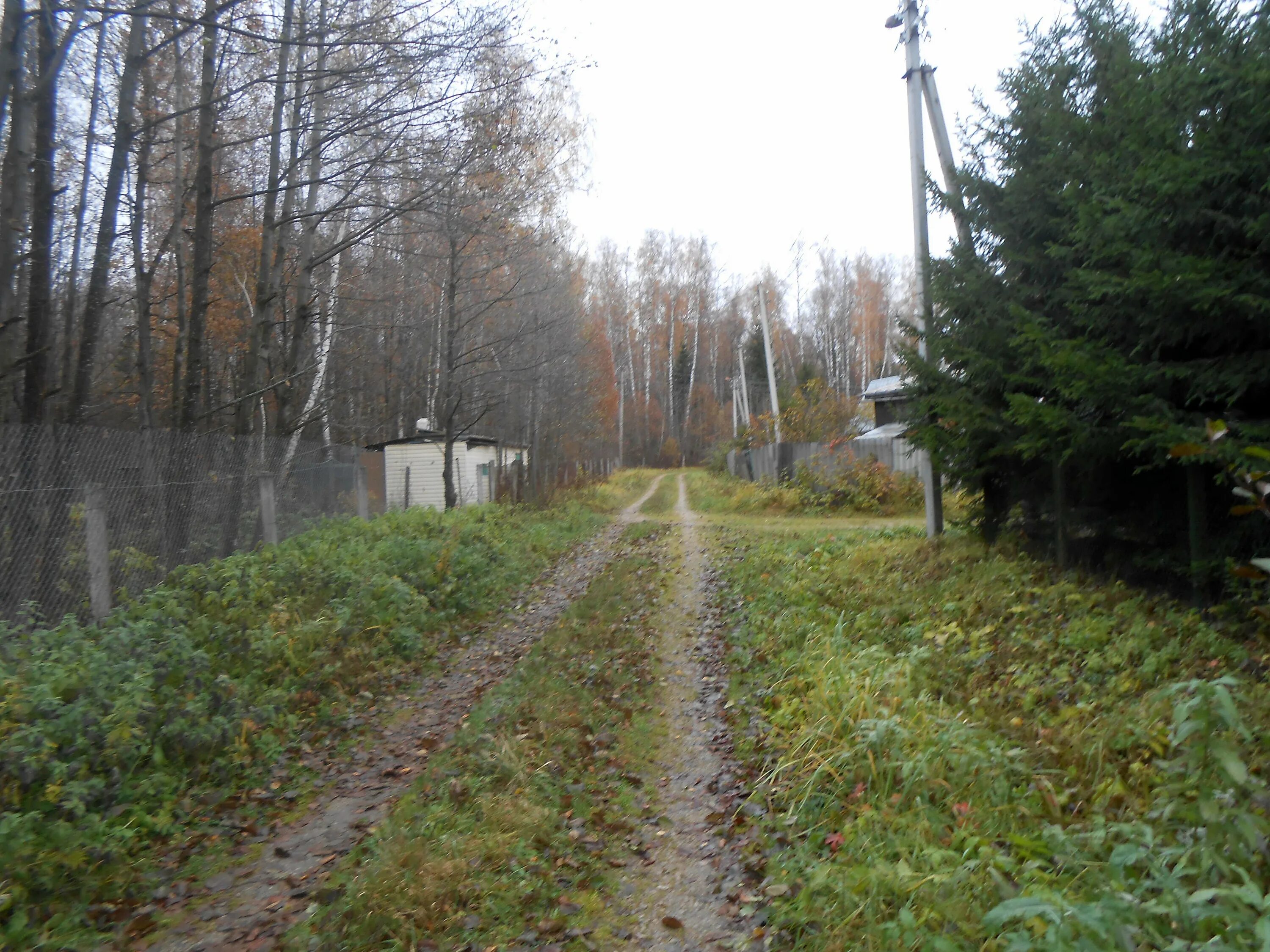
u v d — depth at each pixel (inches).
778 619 409.4
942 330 477.1
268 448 527.2
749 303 2871.6
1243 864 141.9
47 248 408.5
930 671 308.7
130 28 496.7
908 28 545.3
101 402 908.6
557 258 1082.7
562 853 207.3
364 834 223.8
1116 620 325.7
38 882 186.9
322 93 506.0
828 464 1038.4
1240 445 270.8
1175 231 292.0
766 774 251.0
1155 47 321.7
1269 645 263.1
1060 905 126.9
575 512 1018.1
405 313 1017.5
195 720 263.7
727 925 179.2
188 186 611.2
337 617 381.1
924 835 191.8
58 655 261.9
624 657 375.2
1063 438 352.2
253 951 170.6
